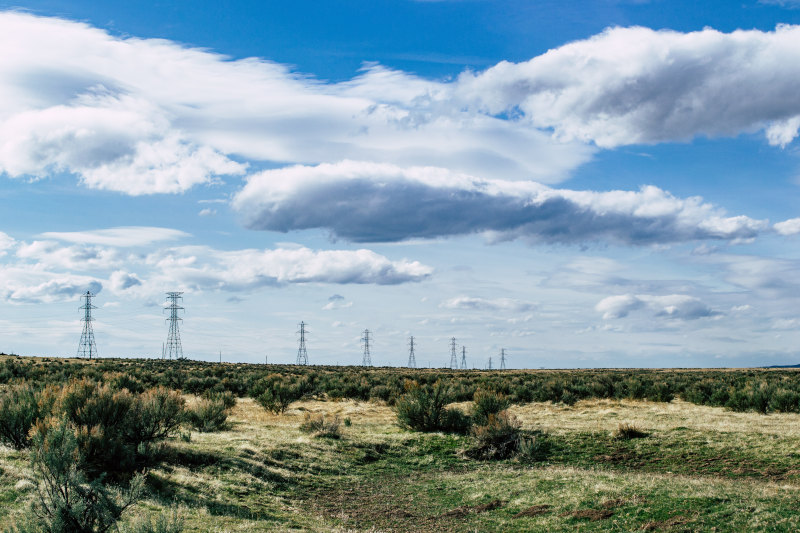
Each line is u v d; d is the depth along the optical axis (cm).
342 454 2370
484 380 6144
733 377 7081
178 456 1850
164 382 5153
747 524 1223
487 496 1805
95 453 1484
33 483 1207
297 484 1908
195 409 2802
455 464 2372
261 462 2017
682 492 1514
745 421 2800
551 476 1958
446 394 3038
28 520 903
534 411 3681
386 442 2630
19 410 1744
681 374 8981
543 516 1516
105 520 933
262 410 3938
